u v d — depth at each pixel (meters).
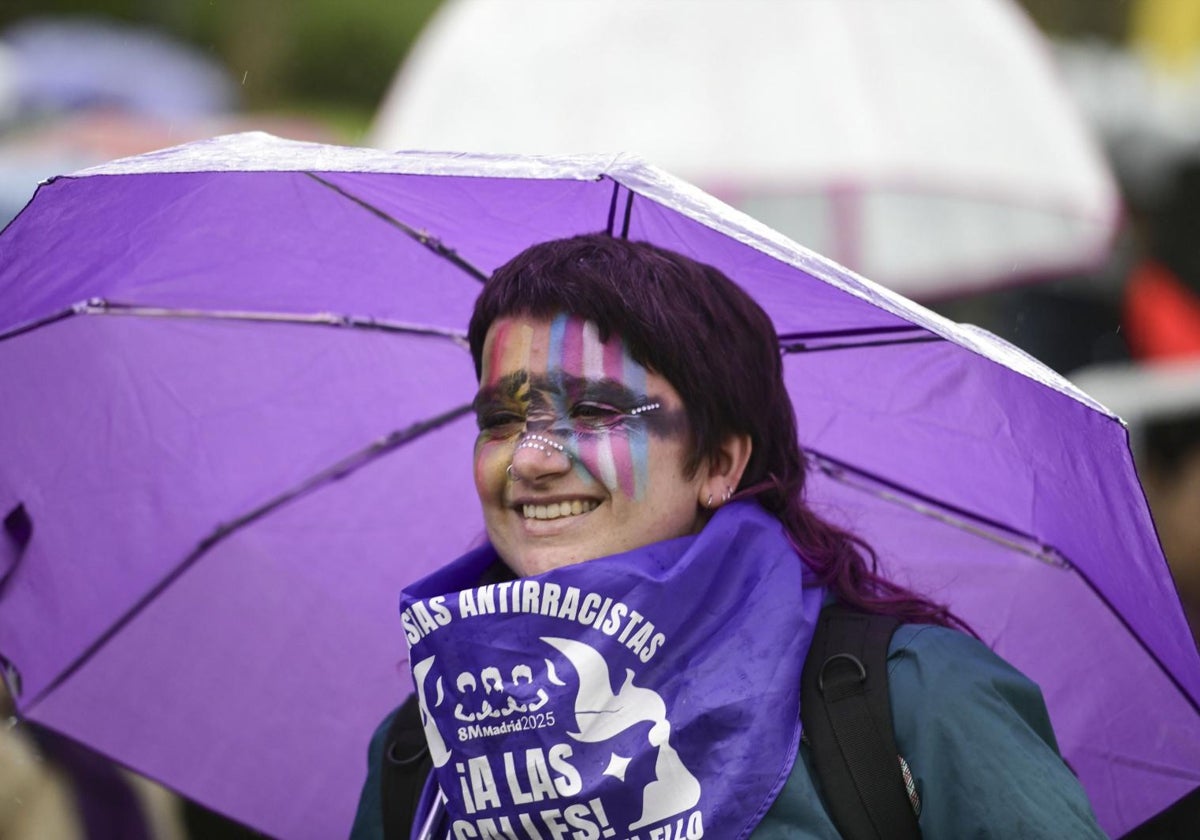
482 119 19.67
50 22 62.69
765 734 7.79
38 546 9.91
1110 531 8.84
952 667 7.87
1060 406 8.25
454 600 7.98
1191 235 27.73
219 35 64.44
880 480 9.99
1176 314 24.73
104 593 10.23
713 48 19.33
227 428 10.34
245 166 7.39
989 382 8.83
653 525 8.27
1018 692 7.96
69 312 9.61
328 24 65.62
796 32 19.23
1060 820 7.48
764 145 18.94
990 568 9.92
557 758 7.81
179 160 7.66
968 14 19.80
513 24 20.08
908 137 18.94
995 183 18.98
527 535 8.29
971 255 20.22
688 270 8.45
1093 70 38.41
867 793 7.65
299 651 10.53
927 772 7.65
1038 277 20.41
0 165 31.53
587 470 8.16
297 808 10.38
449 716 8.00
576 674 7.84
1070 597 9.78
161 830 12.38
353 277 9.81
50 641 10.12
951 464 9.60
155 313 9.91
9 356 9.48
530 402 8.25
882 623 8.14
